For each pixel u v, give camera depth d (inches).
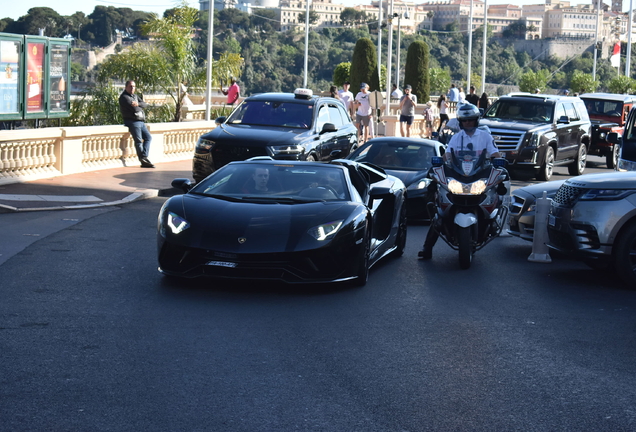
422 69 2021.4
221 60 1278.3
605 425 174.9
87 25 6840.6
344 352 225.9
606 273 367.2
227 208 306.7
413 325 259.3
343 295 299.7
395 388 195.8
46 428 163.3
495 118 828.0
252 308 274.1
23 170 598.2
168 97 1330.0
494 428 171.3
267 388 192.9
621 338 250.5
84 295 284.5
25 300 274.1
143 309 267.3
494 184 364.5
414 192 498.6
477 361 221.0
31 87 795.4
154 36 1197.7
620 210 325.7
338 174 341.7
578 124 869.2
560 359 225.1
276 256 286.0
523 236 414.6
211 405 179.9
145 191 577.0
